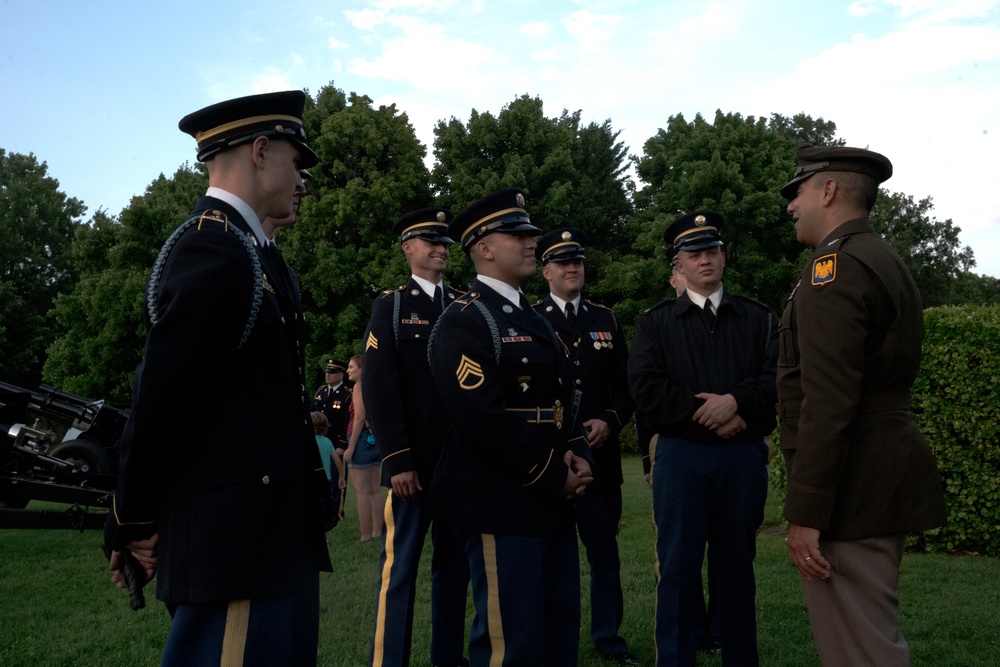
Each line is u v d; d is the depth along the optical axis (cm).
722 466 353
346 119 2783
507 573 280
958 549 652
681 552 352
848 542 245
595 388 445
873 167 268
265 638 198
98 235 3044
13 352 3822
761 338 380
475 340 288
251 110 216
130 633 445
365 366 400
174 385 184
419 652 416
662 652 350
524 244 308
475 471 291
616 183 3753
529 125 2936
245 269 196
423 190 2891
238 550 194
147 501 192
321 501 221
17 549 722
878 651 240
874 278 246
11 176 4416
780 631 439
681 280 455
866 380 250
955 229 5056
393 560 381
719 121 3080
